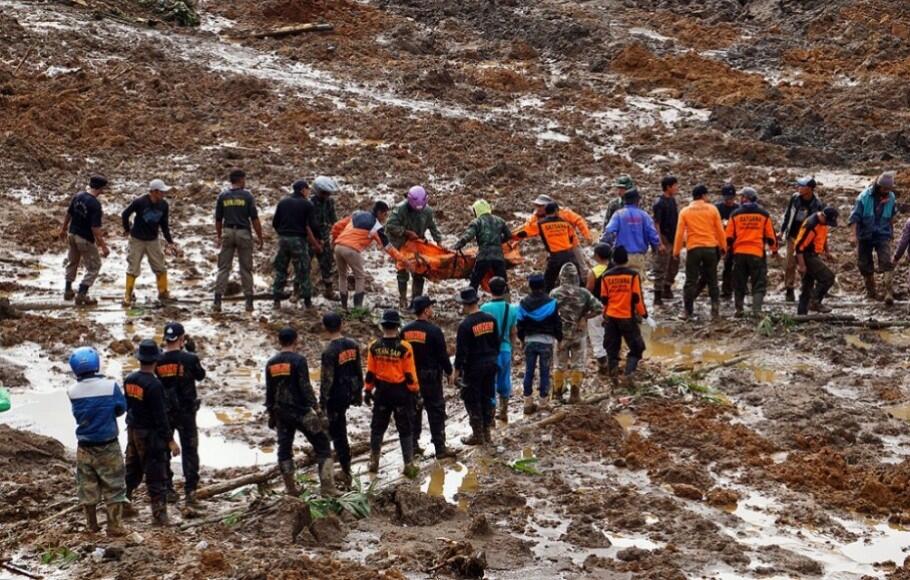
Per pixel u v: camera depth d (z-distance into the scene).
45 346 30.14
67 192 43.56
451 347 31.36
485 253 32.69
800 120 60.25
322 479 21.89
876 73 70.25
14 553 19.77
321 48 67.62
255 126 53.03
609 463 24.55
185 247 39.47
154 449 20.81
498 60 71.56
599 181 49.75
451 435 26.12
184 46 64.75
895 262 35.69
